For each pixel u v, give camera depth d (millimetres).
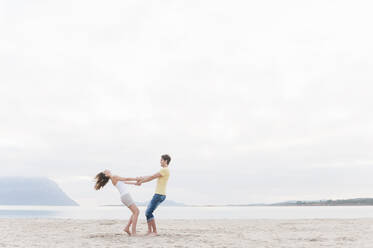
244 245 6730
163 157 7766
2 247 6320
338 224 12727
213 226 11688
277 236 8516
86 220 14242
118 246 6281
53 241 7125
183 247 6250
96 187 7805
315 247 6551
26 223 12406
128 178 7855
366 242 7375
